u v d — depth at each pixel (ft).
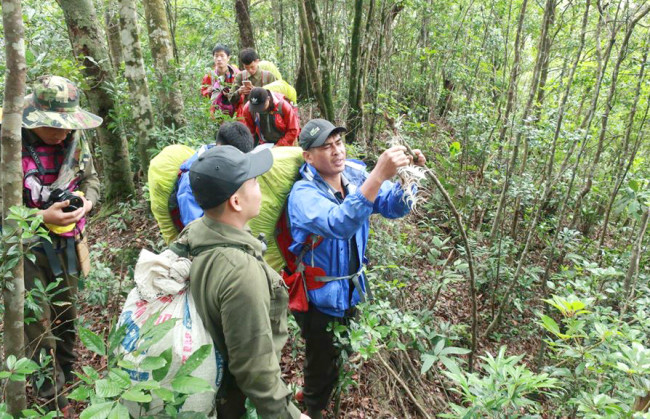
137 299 4.62
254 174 4.73
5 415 4.46
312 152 7.77
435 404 10.53
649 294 13.17
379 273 11.80
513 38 28.14
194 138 15.83
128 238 14.90
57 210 7.77
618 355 6.01
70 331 9.17
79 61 15.16
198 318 4.52
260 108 14.43
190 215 8.38
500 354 6.33
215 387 4.62
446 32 30.35
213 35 35.17
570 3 18.67
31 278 8.23
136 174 19.06
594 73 18.34
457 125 21.11
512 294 14.96
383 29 27.58
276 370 4.51
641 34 19.76
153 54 17.47
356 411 9.89
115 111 15.30
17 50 5.28
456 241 17.30
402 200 7.70
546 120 16.80
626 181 17.49
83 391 3.67
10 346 5.81
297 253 7.93
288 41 42.04
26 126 7.44
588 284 10.41
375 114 21.93
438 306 14.47
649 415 4.80
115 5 19.36
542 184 18.53
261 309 4.40
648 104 16.65
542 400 10.33
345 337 8.30
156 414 4.21
